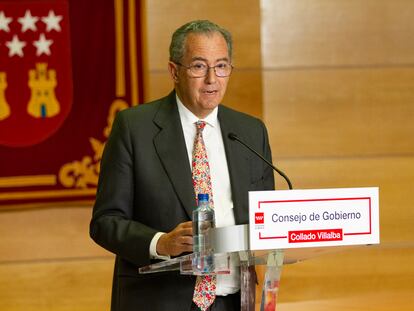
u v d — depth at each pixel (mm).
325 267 12031
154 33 11641
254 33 11828
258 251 5117
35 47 11203
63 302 11648
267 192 5016
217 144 6328
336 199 5117
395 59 12008
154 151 6156
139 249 5703
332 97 11961
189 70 6035
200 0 11703
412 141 12070
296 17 11906
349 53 11969
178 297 5938
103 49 11320
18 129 11211
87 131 11352
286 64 11898
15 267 11562
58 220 11602
